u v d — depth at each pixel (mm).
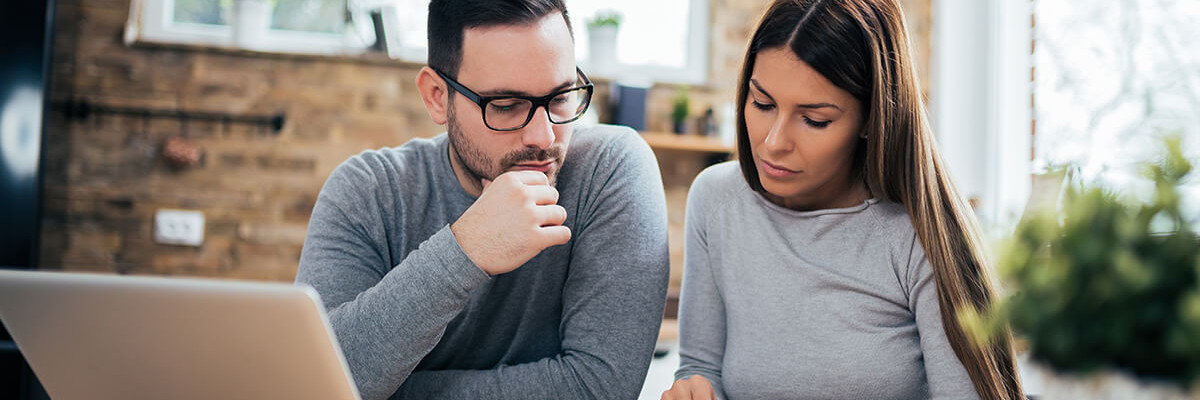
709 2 3799
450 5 1101
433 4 1136
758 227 1188
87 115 3340
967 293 1034
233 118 3398
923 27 3672
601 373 1110
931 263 1050
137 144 3359
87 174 3336
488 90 1065
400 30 3590
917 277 1085
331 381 751
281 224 3426
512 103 1072
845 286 1108
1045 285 581
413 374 1125
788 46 1013
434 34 1136
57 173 3322
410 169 1239
